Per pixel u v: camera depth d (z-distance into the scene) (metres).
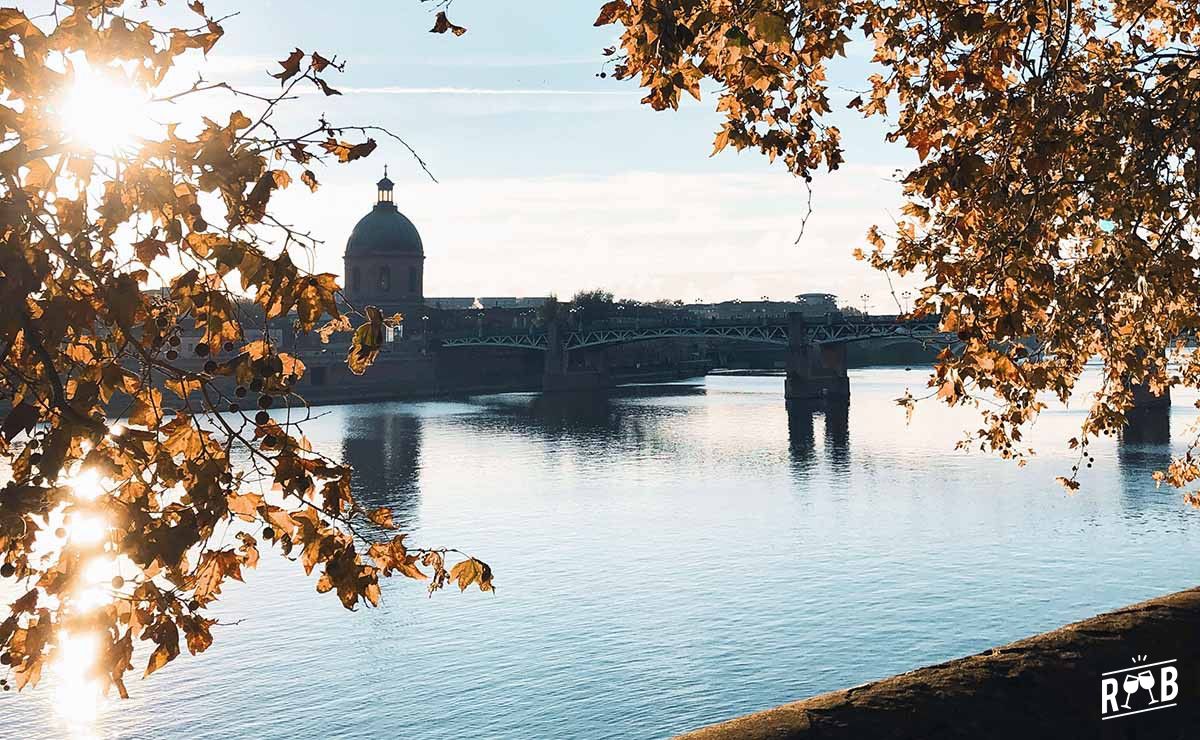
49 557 5.37
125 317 4.57
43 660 4.96
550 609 46.00
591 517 67.31
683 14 7.19
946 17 10.72
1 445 5.03
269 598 46.50
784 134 10.69
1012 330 10.10
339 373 173.12
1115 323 12.86
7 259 4.39
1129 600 46.03
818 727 8.63
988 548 55.62
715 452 97.56
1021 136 10.40
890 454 93.06
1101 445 89.06
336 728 33.84
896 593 47.75
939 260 10.88
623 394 183.88
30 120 4.70
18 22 4.71
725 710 35.06
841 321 164.88
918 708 8.92
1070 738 8.64
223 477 4.89
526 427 123.81
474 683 37.50
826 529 61.69
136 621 5.14
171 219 4.73
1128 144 10.93
